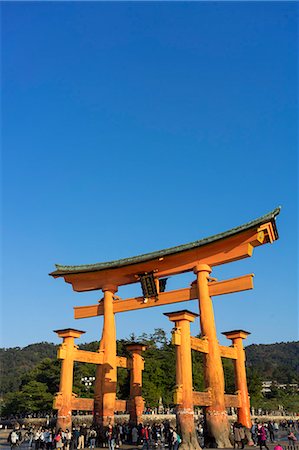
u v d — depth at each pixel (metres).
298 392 136.62
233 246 31.66
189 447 25.22
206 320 30.94
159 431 36.91
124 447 31.69
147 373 79.38
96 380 34.38
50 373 83.31
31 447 40.44
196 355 92.12
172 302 33.62
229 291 30.95
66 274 38.47
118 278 36.94
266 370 198.62
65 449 29.53
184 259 33.84
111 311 36.22
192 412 26.38
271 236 31.38
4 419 93.44
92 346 109.88
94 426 32.75
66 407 31.16
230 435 29.38
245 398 33.00
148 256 34.66
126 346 38.25
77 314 38.09
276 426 60.59
